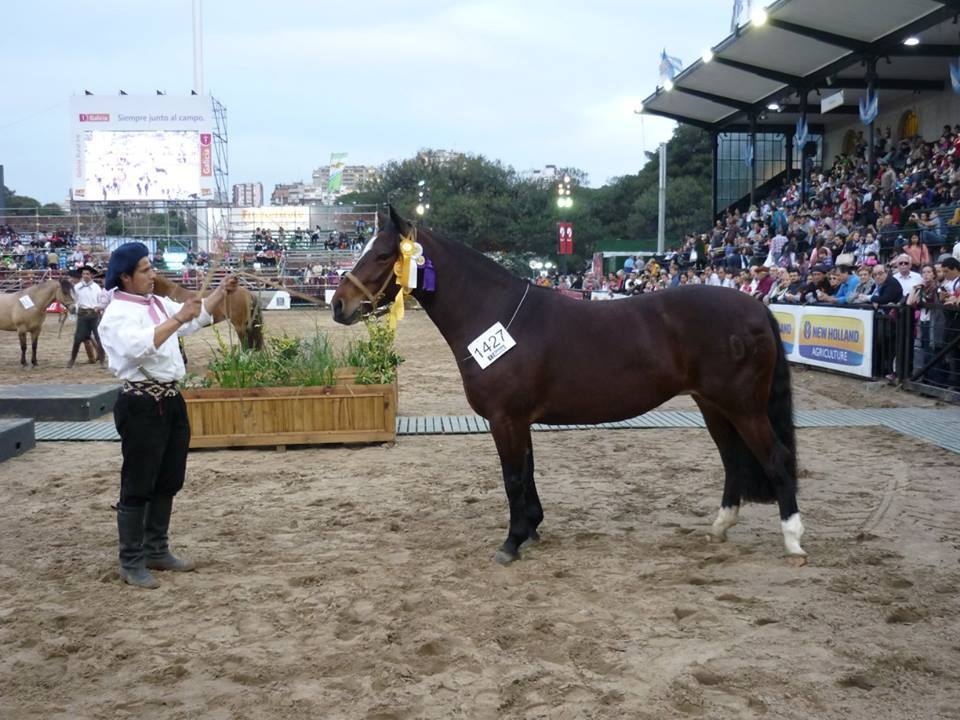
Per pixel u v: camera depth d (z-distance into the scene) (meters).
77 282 15.47
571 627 3.94
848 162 24.70
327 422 8.22
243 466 7.52
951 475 6.80
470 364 4.93
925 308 10.59
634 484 6.72
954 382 10.24
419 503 6.28
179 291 6.31
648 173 55.16
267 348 9.31
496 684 3.40
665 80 26.36
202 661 3.67
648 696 3.27
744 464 5.02
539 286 5.08
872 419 9.19
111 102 41.81
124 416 4.57
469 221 50.84
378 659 3.64
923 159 20.75
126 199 42.31
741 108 26.45
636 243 43.28
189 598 4.44
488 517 5.90
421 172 57.78
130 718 3.20
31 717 3.21
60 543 5.43
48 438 8.65
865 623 3.96
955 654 3.62
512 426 4.88
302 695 3.34
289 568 4.88
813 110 26.56
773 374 4.84
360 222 43.44
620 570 4.73
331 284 32.47
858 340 11.83
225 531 5.62
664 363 4.77
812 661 3.55
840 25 19.14
